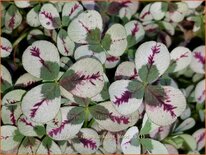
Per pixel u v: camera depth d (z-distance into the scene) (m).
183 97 0.15
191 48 0.22
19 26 0.20
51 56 0.15
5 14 0.19
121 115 0.16
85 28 0.17
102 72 0.15
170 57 0.16
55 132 0.15
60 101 0.15
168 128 0.18
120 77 0.16
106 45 0.17
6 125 0.16
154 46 0.15
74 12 0.18
